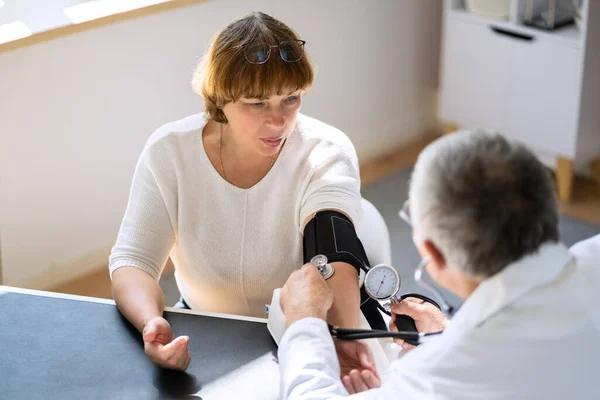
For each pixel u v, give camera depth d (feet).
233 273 5.90
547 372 3.39
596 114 11.33
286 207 5.81
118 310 5.18
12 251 9.75
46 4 9.48
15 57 8.94
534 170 3.39
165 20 9.90
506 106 11.90
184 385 4.46
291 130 5.50
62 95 9.43
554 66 11.03
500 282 3.42
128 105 10.01
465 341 3.44
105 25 9.36
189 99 10.57
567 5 11.27
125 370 4.58
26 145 9.38
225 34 5.31
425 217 3.47
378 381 4.29
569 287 3.47
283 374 4.04
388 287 4.87
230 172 5.82
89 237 10.34
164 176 5.84
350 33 11.97
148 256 5.73
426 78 13.39
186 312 5.12
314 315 4.33
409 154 13.15
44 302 5.23
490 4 11.55
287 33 5.32
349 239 5.30
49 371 4.58
